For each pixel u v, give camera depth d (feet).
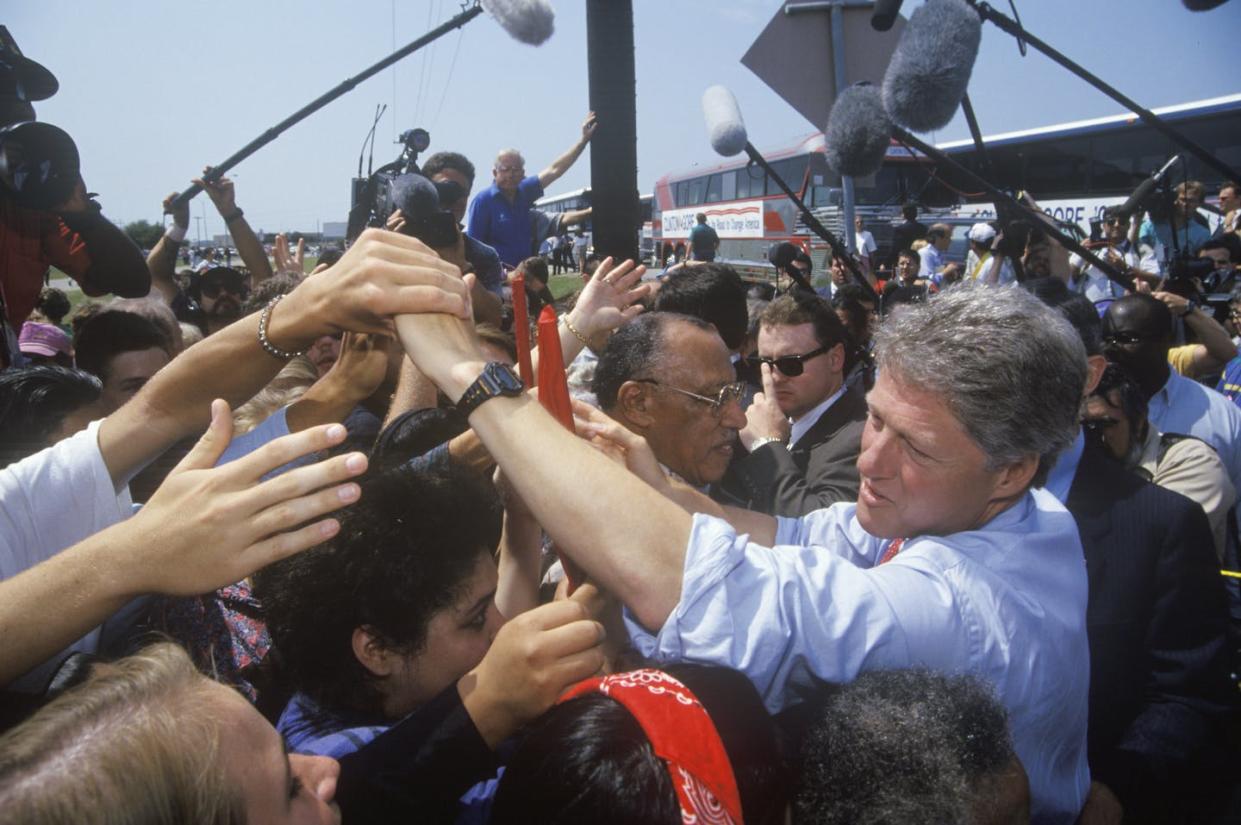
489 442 3.57
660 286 9.98
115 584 2.96
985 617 3.80
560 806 2.84
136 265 8.54
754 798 3.05
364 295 3.58
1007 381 3.60
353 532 4.13
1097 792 5.39
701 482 6.77
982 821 3.07
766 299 17.40
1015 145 47.39
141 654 2.55
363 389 4.75
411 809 3.52
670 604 3.48
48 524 3.97
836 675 3.54
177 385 4.03
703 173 74.95
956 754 3.08
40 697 3.34
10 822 2.02
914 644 3.64
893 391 3.91
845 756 3.08
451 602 4.24
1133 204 14.19
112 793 2.10
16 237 7.80
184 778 2.23
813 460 7.88
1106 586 6.05
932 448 3.78
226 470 3.04
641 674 3.11
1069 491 6.31
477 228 17.56
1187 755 5.65
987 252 24.23
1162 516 6.10
